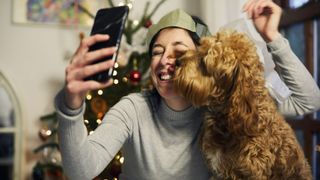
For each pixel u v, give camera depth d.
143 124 1.01
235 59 0.92
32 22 2.82
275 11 1.08
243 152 0.90
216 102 0.94
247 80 0.92
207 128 0.96
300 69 1.08
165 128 1.00
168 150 0.99
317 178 1.96
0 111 2.77
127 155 1.05
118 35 0.71
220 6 2.41
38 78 2.85
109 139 0.89
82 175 0.75
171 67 0.99
